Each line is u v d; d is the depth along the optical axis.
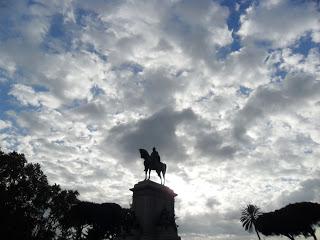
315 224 74.25
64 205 67.50
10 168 57.47
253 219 107.94
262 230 83.06
